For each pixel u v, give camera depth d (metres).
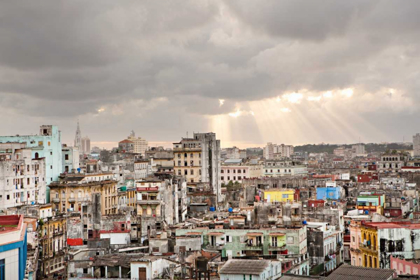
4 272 87.25
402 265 124.50
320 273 151.25
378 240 139.88
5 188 197.88
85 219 179.88
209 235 147.62
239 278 107.56
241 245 146.12
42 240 166.38
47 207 189.38
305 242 152.50
